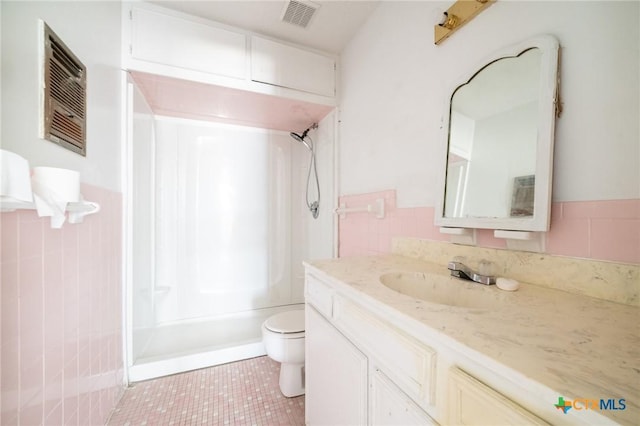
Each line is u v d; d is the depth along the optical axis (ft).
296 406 4.05
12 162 1.54
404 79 4.02
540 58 2.25
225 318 7.32
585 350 1.21
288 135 8.23
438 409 1.46
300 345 4.18
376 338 2.00
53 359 2.43
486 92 2.72
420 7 3.71
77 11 2.95
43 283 2.31
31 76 2.20
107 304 3.80
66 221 2.67
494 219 2.52
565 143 2.13
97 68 3.50
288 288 8.23
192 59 4.82
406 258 3.73
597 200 1.95
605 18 1.92
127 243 4.57
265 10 4.78
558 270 2.16
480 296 2.27
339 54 6.11
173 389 4.44
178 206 6.97
